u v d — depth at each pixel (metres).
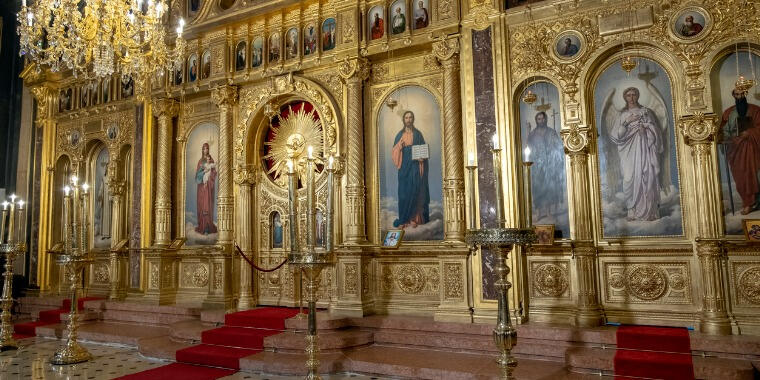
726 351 7.27
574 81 9.23
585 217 8.95
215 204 13.37
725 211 8.16
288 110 12.90
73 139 15.77
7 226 16.14
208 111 13.74
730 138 8.23
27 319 14.05
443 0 10.43
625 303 8.74
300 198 12.31
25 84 16.50
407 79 11.09
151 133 14.05
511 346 6.00
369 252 10.84
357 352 8.95
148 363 9.34
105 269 14.89
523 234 5.87
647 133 8.87
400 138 11.05
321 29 12.14
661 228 8.63
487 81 9.80
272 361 8.52
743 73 8.24
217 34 13.34
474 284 9.48
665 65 8.80
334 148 11.67
